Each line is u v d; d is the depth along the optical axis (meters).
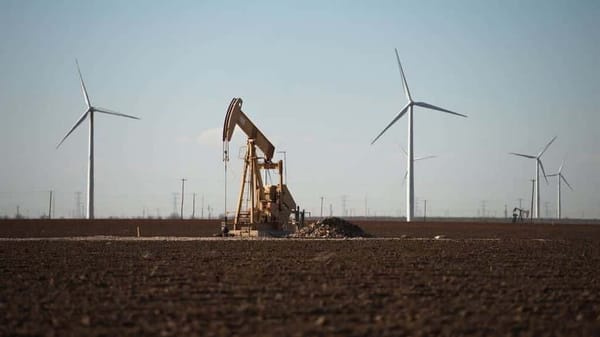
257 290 22.95
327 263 30.95
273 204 49.50
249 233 48.59
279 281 24.97
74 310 19.70
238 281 25.03
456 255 36.31
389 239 49.94
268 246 41.06
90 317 18.69
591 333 17.11
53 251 37.91
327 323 17.77
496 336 16.75
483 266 31.02
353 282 24.84
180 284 24.45
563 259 35.38
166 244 42.94
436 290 23.28
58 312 19.42
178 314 19.05
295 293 22.41
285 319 18.44
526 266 31.45
